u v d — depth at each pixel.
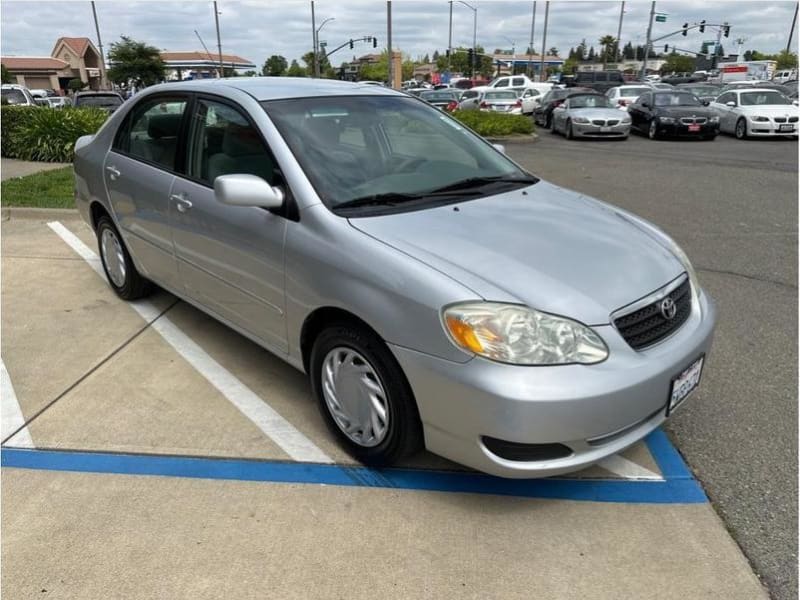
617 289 2.47
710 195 8.84
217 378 3.62
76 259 5.77
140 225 4.09
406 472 2.81
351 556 2.34
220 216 3.26
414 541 2.41
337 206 2.82
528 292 2.34
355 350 2.68
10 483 2.73
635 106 18.80
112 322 4.38
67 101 31.00
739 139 16.91
